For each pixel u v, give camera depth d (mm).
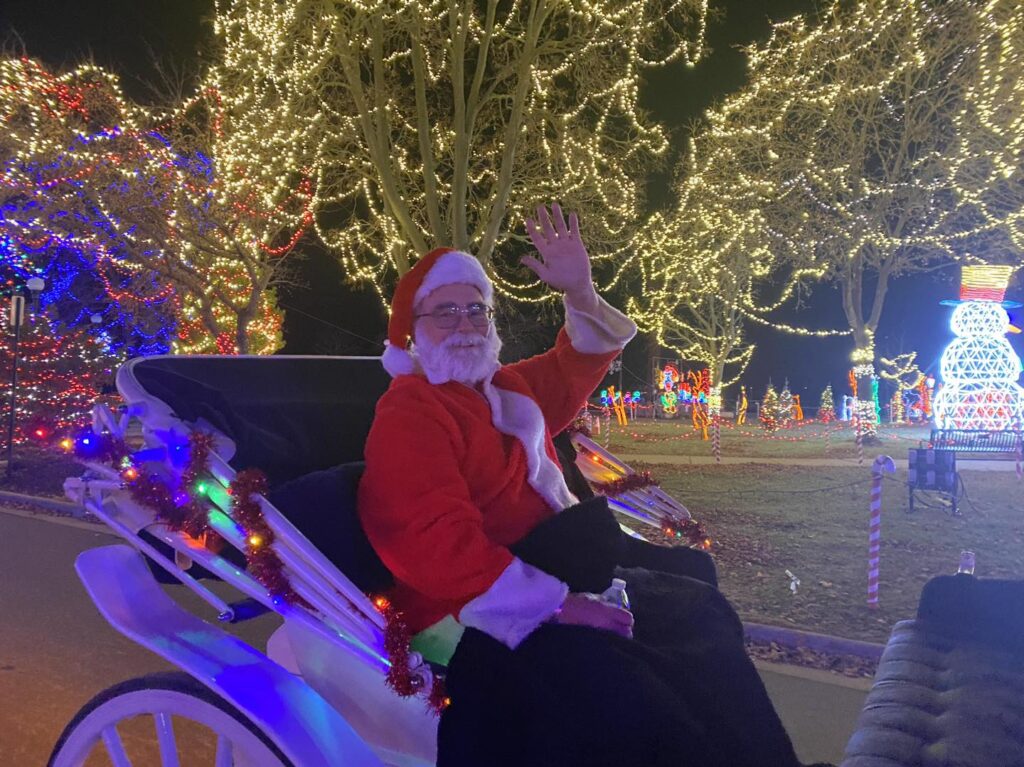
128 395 2508
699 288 28906
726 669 2213
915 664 2408
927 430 26594
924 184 20094
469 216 15195
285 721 2064
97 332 17703
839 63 19844
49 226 15039
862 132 20453
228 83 15695
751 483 13367
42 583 6957
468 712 2061
